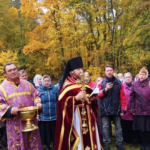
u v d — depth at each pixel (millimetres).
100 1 15031
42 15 15258
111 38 15727
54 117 3988
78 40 15320
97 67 14609
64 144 2537
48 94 4000
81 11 15781
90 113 2688
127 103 4121
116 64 17328
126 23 14523
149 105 3639
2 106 2547
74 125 2609
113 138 4613
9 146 2643
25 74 4379
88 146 2543
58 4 14695
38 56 20344
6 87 2691
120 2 15289
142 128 3662
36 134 2795
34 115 2521
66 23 14383
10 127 2635
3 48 19000
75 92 2615
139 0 11109
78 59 2680
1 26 18766
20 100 2684
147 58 11773
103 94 3656
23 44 20500
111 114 3633
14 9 20734
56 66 18438
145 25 10812
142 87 3713
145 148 3746
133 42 11719
